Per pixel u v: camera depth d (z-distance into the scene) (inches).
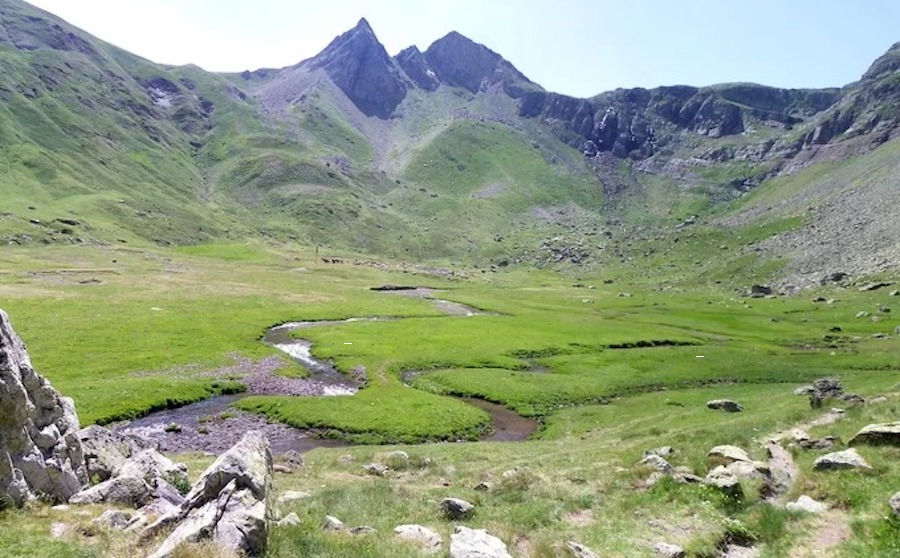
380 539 839.1
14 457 860.6
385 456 1722.4
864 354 3479.3
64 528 766.5
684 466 1247.5
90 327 3836.1
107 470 1127.0
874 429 1148.5
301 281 7509.8
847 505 899.4
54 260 7313.0
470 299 6968.5
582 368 3449.8
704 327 4997.5
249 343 3846.0
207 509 733.9
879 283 6053.2
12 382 860.6
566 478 1309.1
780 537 845.2
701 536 856.3
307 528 834.2
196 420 2423.7
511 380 3102.9
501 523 969.5
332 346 3843.5
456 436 2343.8
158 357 3260.3
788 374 3157.0
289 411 2504.9
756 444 1355.8
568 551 809.5
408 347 3868.1
